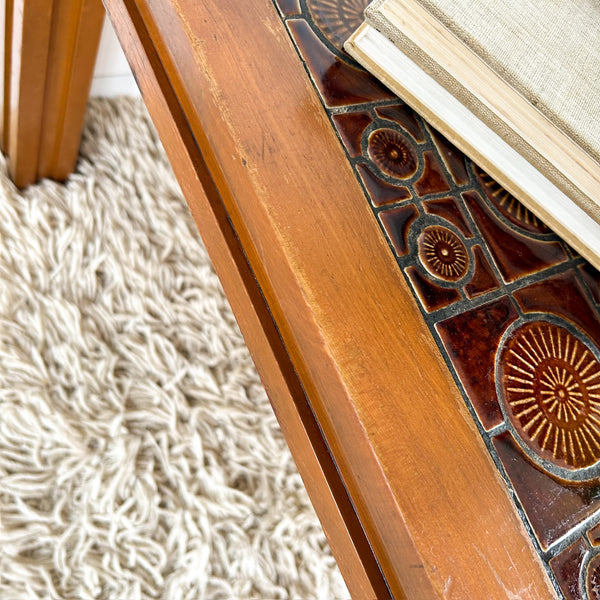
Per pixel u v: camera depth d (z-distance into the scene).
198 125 0.33
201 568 0.73
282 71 0.34
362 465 0.28
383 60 0.35
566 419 0.32
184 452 0.78
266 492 0.80
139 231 0.86
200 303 0.86
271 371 0.31
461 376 0.31
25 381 0.74
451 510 0.28
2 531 0.67
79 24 0.56
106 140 0.87
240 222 0.32
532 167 0.34
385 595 0.28
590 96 0.32
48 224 0.80
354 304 0.30
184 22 0.33
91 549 0.72
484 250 0.35
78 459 0.73
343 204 0.32
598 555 0.29
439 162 0.36
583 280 0.36
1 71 0.64
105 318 0.80
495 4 0.32
